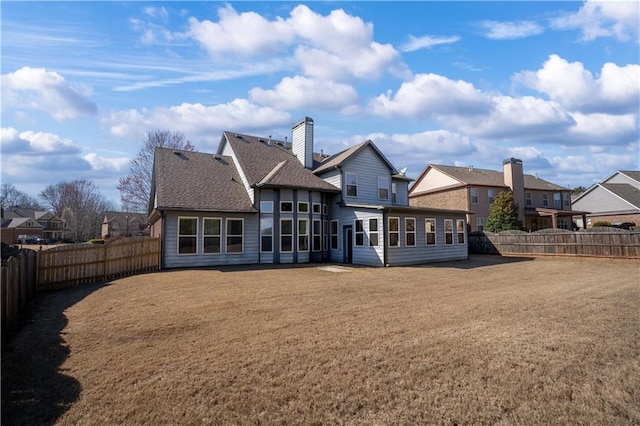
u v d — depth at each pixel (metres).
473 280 11.62
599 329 5.69
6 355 4.93
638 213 34.59
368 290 9.70
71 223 57.81
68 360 4.72
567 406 3.38
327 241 19.75
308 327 6.03
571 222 37.94
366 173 20.69
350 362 4.45
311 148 21.75
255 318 6.69
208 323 6.39
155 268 14.92
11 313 6.64
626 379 3.92
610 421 3.14
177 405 3.49
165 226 15.53
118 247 13.20
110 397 3.67
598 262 17.20
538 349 4.81
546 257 20.16
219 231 16.81
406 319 6.50
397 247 16.78
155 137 39.31
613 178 43.12
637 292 8.91
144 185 38.56
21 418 3.30
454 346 4.96
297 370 4.24
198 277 12.40
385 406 3.41
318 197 19.19
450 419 3.18
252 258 17.47
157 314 7.09
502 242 22.72
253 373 4.18
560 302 7.83
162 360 4.64
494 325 6.00
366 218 17.17
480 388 3.74
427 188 36.84
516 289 9.71
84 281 11.79
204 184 17.95
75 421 3.25
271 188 17.86
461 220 20.50
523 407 3.37
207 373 4.20
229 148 22.34
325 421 3.18
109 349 5.12
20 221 59.78
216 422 3.20
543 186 36.78
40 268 10.52
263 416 3.28
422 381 3.91
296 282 11.17
